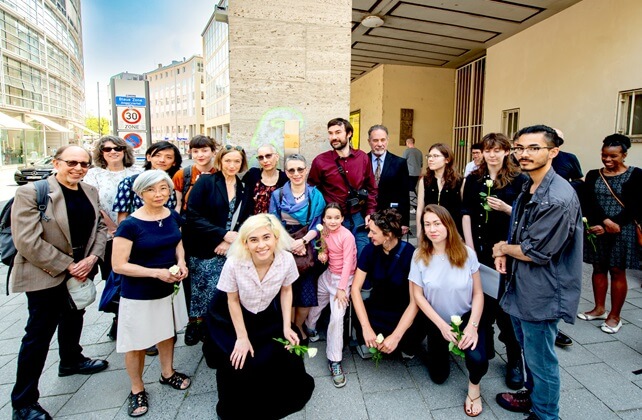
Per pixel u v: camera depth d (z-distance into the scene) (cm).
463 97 1055
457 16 695
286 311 232
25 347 224
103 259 266
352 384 263
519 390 252
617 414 227
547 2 623
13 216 219
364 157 345
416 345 283
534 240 190
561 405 235
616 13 555
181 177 354
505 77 816
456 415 231
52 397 250
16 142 2788
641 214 311
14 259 222
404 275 278
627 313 358
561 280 194
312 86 385
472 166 417
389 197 376
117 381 269
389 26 755
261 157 323
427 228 251
